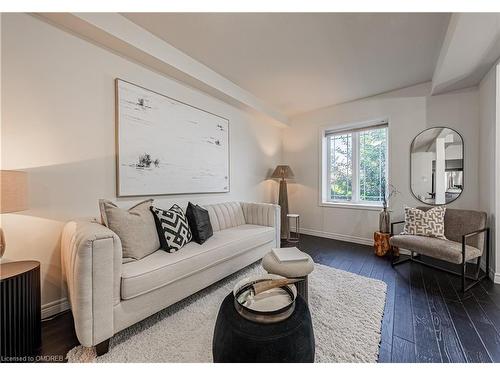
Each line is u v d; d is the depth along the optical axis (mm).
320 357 1266
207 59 2523
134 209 1848
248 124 3773
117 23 1871
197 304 1825
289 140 4523
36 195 1640
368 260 2857
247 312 1109
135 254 1641
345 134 3953
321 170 4102
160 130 2426
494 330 1507
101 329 1258
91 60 1904
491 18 1599
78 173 1841
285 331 992
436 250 2199
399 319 1634
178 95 2615
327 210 4027
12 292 1230
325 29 2008
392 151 3297
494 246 2250
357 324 1558
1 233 1345
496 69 2170
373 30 2008
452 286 2145
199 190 2893
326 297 1921
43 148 1667
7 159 1525
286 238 3871
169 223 1926
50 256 1697
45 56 1667
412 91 3133
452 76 2477
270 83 3100
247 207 3242
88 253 1215
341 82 3045
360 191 3834
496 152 2215
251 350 958
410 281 2254
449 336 1451
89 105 1898
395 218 3270
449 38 1889
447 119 2875
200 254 1852
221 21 1929
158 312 1708
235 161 3523
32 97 1614
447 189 2863
